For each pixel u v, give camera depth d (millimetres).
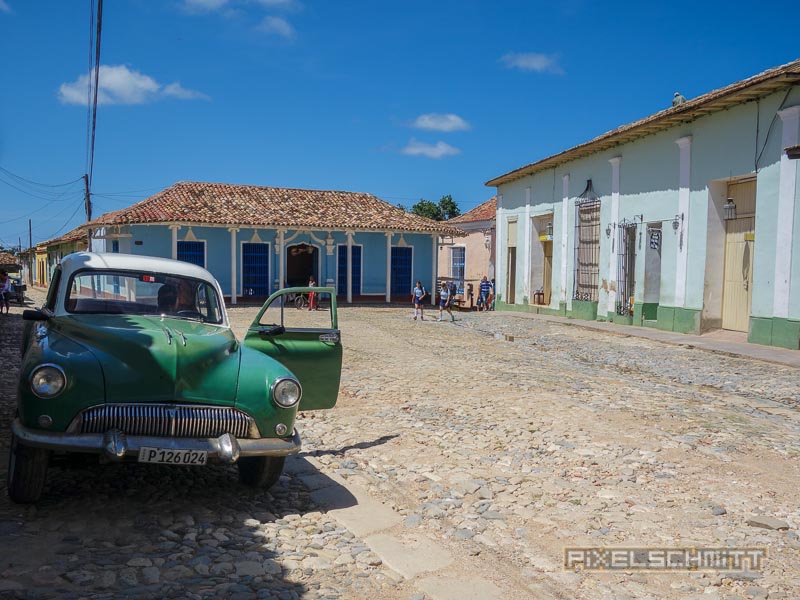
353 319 21906
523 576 4086
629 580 4055
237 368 4859
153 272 6004
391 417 8117
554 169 23375
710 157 15977
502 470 6152
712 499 5441
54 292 5805
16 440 4352
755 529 4848
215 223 26203
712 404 9133
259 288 28734
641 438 7203
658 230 18141
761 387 10422
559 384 10406
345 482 5719
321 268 29625
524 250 25656
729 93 14227
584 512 5133
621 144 19516
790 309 13727
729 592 3924
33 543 4055
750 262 15578
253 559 4078
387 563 4176
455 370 11695
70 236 36281
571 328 19281
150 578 3707
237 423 4633
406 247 31281
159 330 5016
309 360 5941
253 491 5363
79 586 3557
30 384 4266
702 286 16312
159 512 4742
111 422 4348
